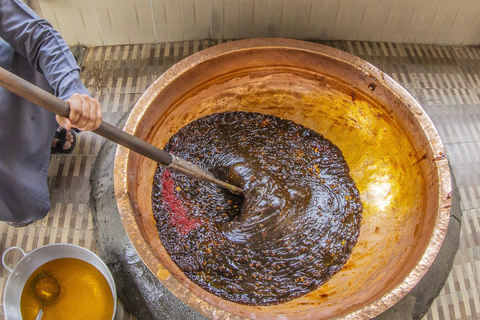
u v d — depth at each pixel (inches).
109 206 58.4
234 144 57.2
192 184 54.8
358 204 54.5
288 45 50.4
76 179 62.5
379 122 52.7
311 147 58.6
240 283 47.9
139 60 71.4
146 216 47.0
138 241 39.8
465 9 70.0
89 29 70.4
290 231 51.0
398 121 49.6
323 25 71.8
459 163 65.5
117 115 66.7
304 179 56.0
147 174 50.1
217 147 56.8
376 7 68.9
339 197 54.8
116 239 56.1
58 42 47.3
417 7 69.4
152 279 53.5
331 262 50.1
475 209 62.5
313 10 68.8
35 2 66.2
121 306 54.1
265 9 68.3
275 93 56.9
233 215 53.5
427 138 45.7
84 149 64.3
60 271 53.2
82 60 71.6
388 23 72.1
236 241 50.3
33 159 56.0
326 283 48.8
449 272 57.4
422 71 73.7
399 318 53.2
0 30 46.3
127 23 69.5
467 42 77.0
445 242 57.9
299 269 49.3
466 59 76.2
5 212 53.9
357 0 67.4
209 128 57.1
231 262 49.1
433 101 70.9
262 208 51.5
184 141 55.3
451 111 70.2
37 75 52.7
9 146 52.0
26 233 59.8
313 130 59.7
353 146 57.2
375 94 50.6
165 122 51.1
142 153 40.1
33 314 51.2
